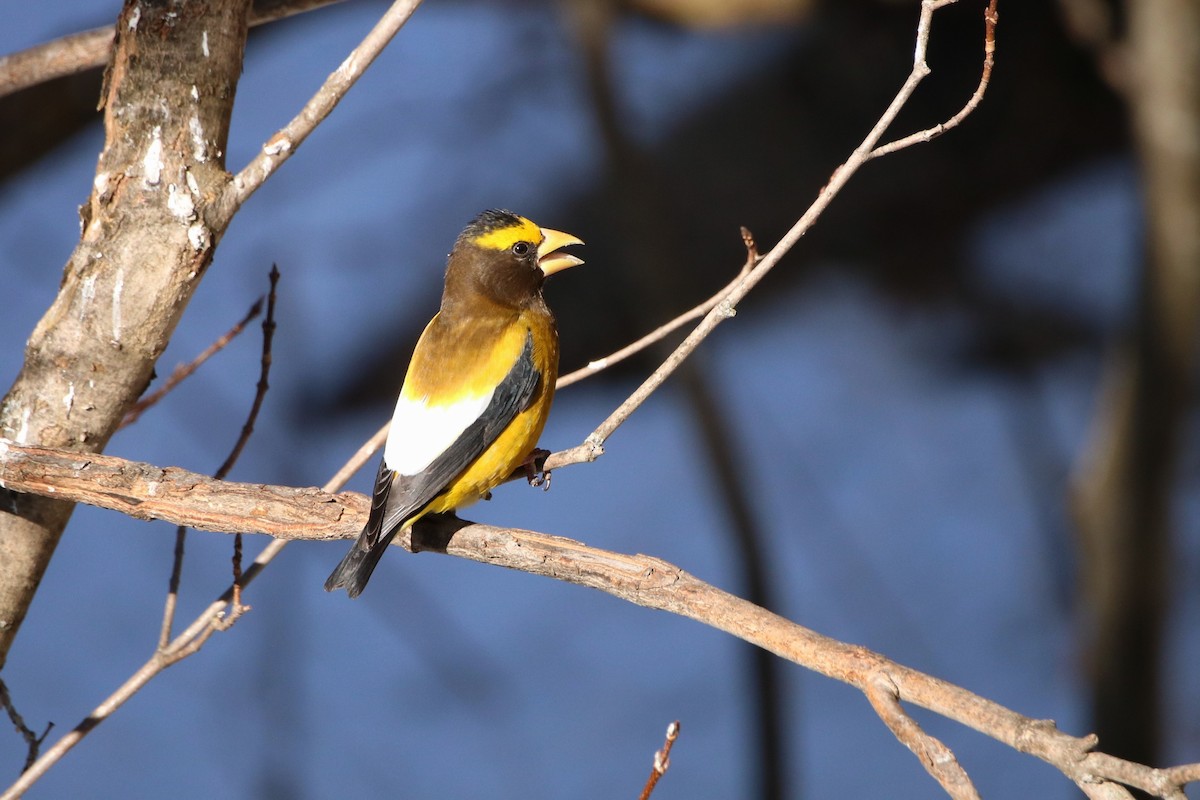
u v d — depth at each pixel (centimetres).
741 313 1923
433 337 710
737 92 1692
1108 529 1180
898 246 1783
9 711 561
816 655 441
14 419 563
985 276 1850
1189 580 1552
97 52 684
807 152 1694
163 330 561
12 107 936
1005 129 1688
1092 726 1201
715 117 1691
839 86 1667
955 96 1666
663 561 498
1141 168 1142
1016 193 1744
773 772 1179
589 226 1734
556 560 522
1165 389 1142
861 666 429
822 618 1666
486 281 732
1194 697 1427
